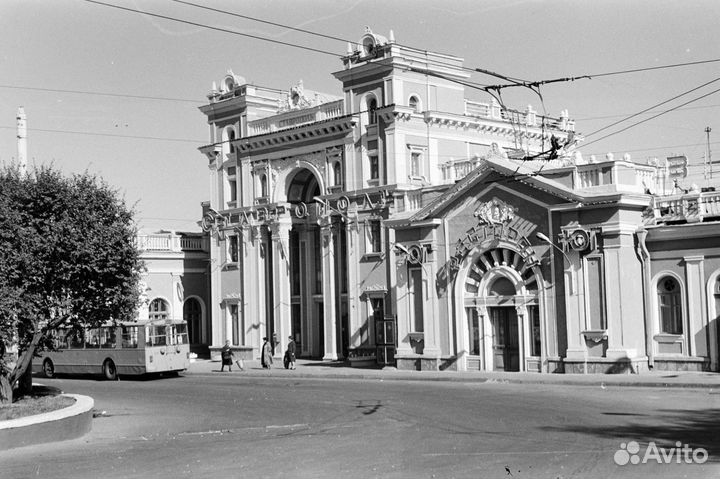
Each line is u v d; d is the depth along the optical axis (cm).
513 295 3838
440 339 4062
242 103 5488
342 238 5019
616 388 2995
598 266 3559
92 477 1620
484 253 3931
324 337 5038
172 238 5909
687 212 3522
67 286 2552
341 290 5025
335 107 4953
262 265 5362
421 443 1884
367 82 4772
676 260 3506
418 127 4725
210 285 5928
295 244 5384
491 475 1477
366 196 4719
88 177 2648
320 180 5022
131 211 2691
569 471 1485
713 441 1747
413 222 4147
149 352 4359
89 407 2362
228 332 5556
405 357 4169
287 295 5250
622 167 3578
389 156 4625
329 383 3706
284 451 1847
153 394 3512
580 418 2175
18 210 2538
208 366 5141
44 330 2578
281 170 5253
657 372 3459
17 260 2427
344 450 1827
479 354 3941
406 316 4194
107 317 2653
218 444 2016
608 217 3531
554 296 3684
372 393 3139
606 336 3519
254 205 5394
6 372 2506
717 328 3391
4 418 2212
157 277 5828
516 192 3803
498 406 2533
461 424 2178
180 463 1747
